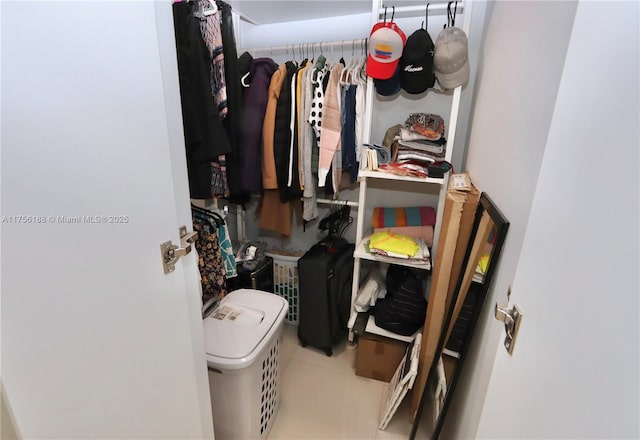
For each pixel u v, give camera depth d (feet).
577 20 1.52
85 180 1.66
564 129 1.60
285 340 6.73
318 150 5.42
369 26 5.83
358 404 5.24
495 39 3.82
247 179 5.32
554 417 1.56
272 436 4.65
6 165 1.32
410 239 5.45
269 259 6.81
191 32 3.93
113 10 1.73
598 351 1.32
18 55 1.31
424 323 5.35
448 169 4.83
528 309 1.86
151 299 2.27
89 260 1.73
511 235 2.53
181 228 2.56
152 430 2.42
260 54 6.55
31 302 1.47
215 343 3.82
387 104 5.95
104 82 1.71
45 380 1.58
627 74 1.19
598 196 1.33
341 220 6.61
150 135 2.09
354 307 5.86
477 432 2.52
